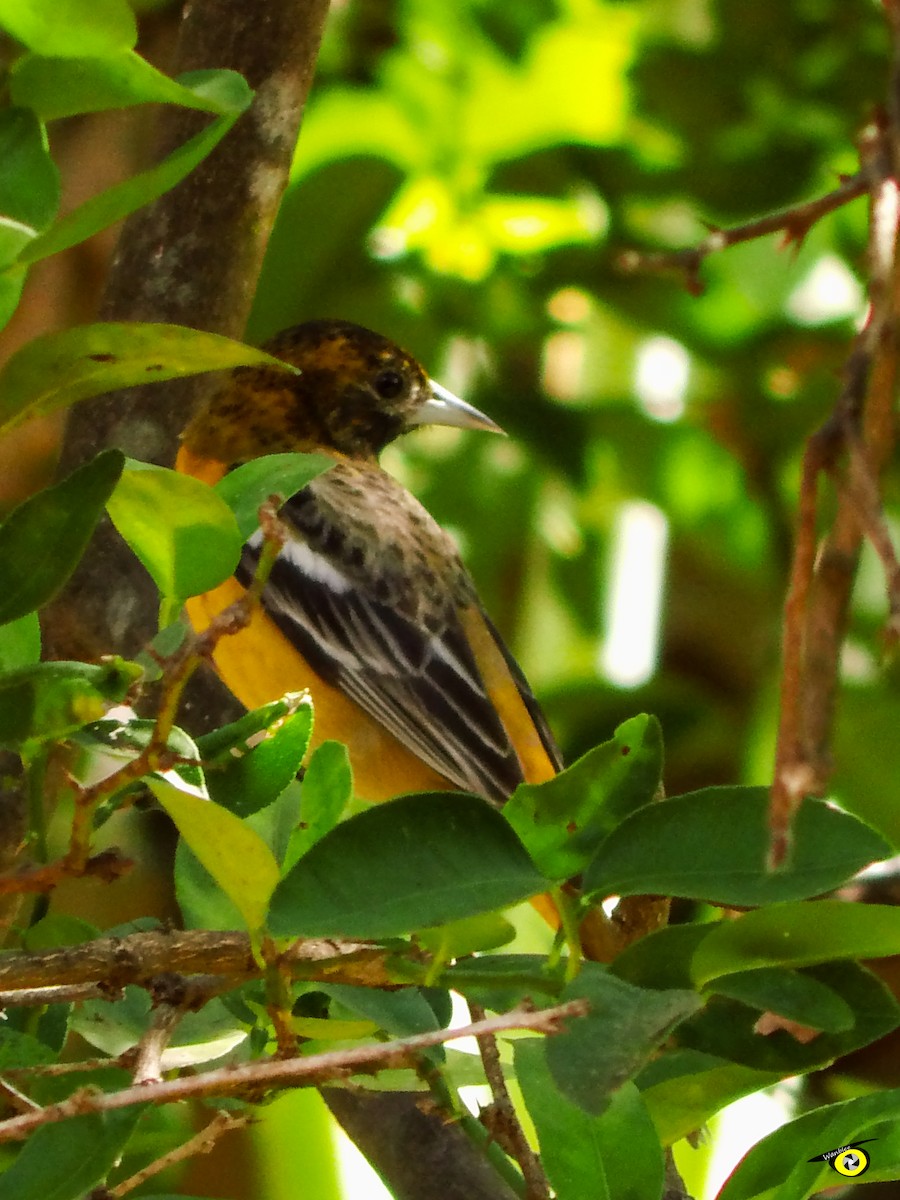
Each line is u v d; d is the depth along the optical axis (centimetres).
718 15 1030
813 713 398
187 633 445
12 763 541
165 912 844
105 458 387
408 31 1036
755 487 1060
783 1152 460
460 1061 499
